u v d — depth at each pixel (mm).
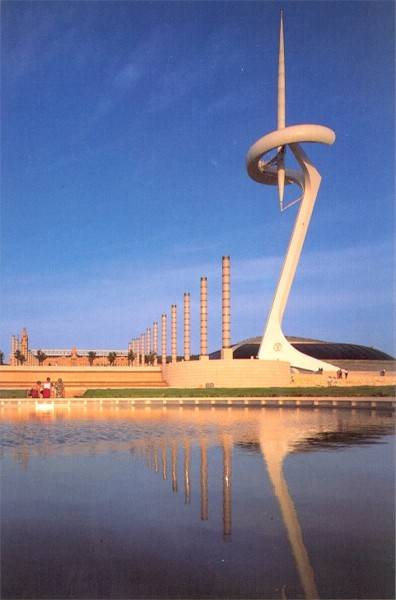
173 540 6984
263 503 8680
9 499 9000
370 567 6102
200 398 38031
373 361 75875
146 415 27641
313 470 11320
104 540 6988
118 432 18969
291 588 5594
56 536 7176
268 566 6137
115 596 5426
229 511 8242
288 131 54438
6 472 11273
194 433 18453
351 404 33844
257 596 5418
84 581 5781
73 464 12203
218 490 9586
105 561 6316
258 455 13312
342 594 5480
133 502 8781
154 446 15125
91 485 10000
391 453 13555
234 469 11461
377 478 10500
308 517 7902
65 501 8867
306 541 6910
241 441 16062
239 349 82000
